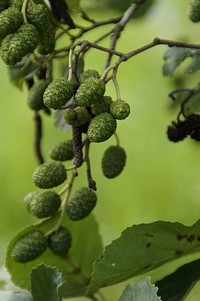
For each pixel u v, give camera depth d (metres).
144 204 1.22
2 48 0.62
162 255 0.63
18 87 0.73
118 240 0.62
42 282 0.62
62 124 0.72
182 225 0.62
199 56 0.73
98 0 0.91
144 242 0.62
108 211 1.23
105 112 0.61
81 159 0.63
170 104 0.92
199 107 0.75
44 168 0.64
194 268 0.64
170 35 1.12
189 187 1.21
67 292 0.69
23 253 0.66
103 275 0.63
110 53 0.63
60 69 0.74
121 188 1.23
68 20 0.68
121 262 0.62
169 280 0.64
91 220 0.69
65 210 0.67
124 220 1.21
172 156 1.23
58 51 0.68
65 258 0.69
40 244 0.67
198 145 0.98
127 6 0.91
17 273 0.68
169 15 1.11
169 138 0.69
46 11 0.63
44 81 0.69
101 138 0.60
